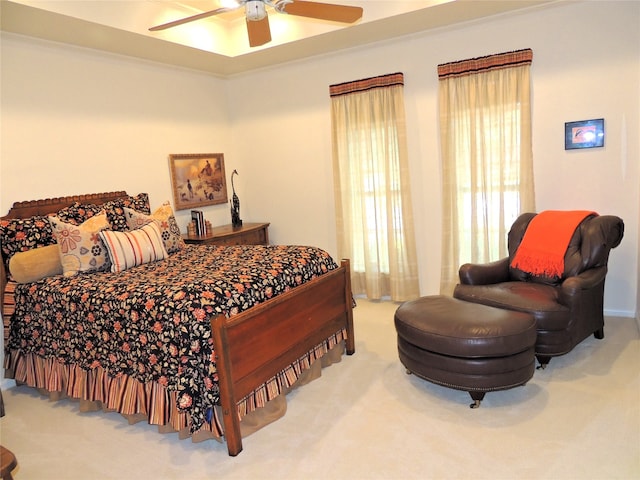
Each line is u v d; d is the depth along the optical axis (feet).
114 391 7.98
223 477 6.59
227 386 6.82
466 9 10.83
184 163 14.75
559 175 11.66
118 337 7.70
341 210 14.51
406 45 12.93
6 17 9.24
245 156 16.70
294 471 6.59
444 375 7.93
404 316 8.59
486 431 7.20
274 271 8.53
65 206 11.21
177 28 11.73
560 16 11.02
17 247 9.66
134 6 10.59
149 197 13.71
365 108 13.51
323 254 10.09
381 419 7.75
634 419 7.25
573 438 6.88
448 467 6.44
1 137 10.17
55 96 11.16
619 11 10.45
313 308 9.05
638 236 10.97
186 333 6.83
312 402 8.45
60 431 8.09
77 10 9.43
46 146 11.02
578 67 11.03
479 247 12.66
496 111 11.84
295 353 8.51
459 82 12.17
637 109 10.62
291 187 15.96
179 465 6.95
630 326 10.87
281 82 15.37
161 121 14.01
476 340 7.48
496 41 11.78
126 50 12.11
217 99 16.08
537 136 11.75
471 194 12.42
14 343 9.57
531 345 7.79
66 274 9.37
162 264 10.02
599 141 11.08
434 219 13.50
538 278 10.29
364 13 11.25
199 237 13.76
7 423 8.43
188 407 6.78
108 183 12.50
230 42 13.46
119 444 7.61
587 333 9.46
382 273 14.39
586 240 9.71
